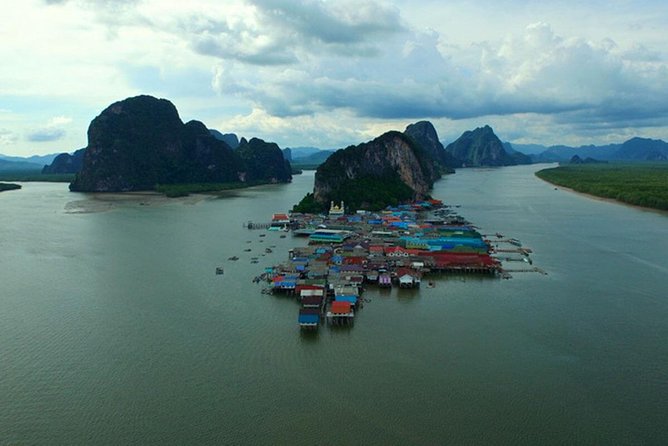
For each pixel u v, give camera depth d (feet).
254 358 246.47
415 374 230.27
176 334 274.36
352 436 186.91
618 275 383.24
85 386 222.28
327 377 228.02
